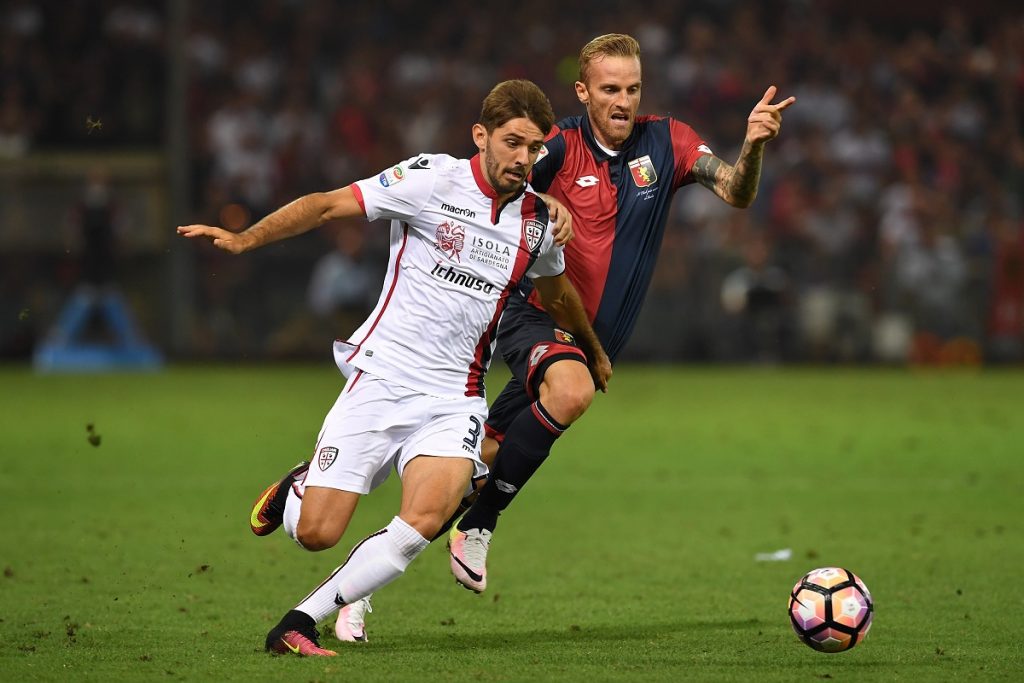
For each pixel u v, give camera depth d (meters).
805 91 87.94
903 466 39.25
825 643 17.58
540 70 89.81
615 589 23.11
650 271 22.58
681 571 24.72
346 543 27.86
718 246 79.62
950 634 19.33
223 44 88.12
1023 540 27.64
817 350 78.62
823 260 79.19
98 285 76.25
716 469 38.81
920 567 24.80
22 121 82.25
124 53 85.62
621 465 39.78
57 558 25.42
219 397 58.97
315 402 56.81
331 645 18.58
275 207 81.69
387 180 18.27
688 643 18.81
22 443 43.25
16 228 79.81
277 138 84.00
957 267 78.38
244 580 23.67
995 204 84.25
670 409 55.97
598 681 16.33
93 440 19.97
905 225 79.19
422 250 18.45
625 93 21.59
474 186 18.47
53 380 67.94
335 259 76.38
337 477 17.94
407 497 17.89
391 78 88.38
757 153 20.53
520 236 18.73
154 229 81.19
